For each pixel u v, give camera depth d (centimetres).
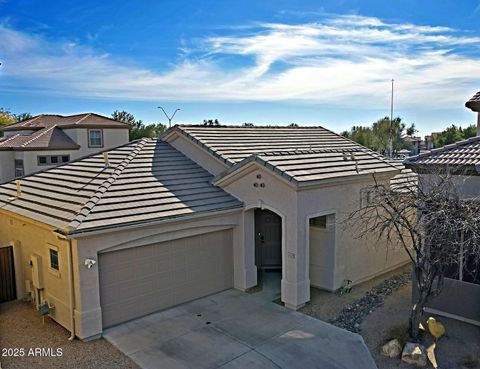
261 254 1653
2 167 3678
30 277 1373
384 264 1655
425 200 1038
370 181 1526
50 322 1227
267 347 1063
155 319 1234
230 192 1489
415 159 1239
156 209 1258
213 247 1421
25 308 1345
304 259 1326
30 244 1346
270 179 1355
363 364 980
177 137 1769
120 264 1190
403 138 5325
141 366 982
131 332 1154
